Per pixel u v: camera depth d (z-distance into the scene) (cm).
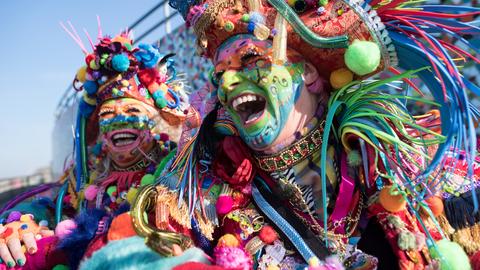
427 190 106
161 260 96
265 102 113
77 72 180
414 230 113
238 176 116
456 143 101
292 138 115
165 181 116
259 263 111
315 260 105
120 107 166
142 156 169
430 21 109
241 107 115
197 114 136
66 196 184
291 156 116
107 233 103
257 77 110
